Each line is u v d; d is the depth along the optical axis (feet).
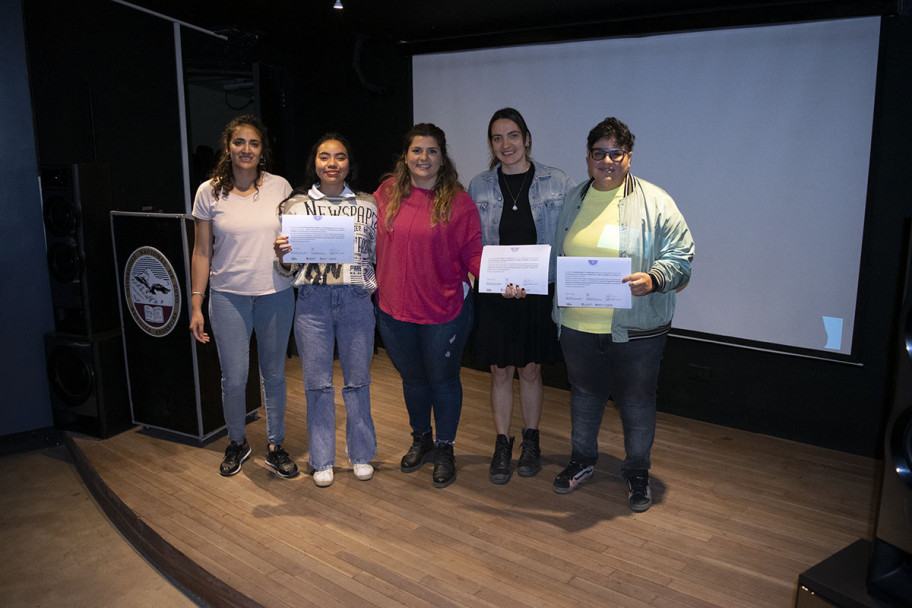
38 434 11.78
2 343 11.45
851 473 9.89
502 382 9.43
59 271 11.16
